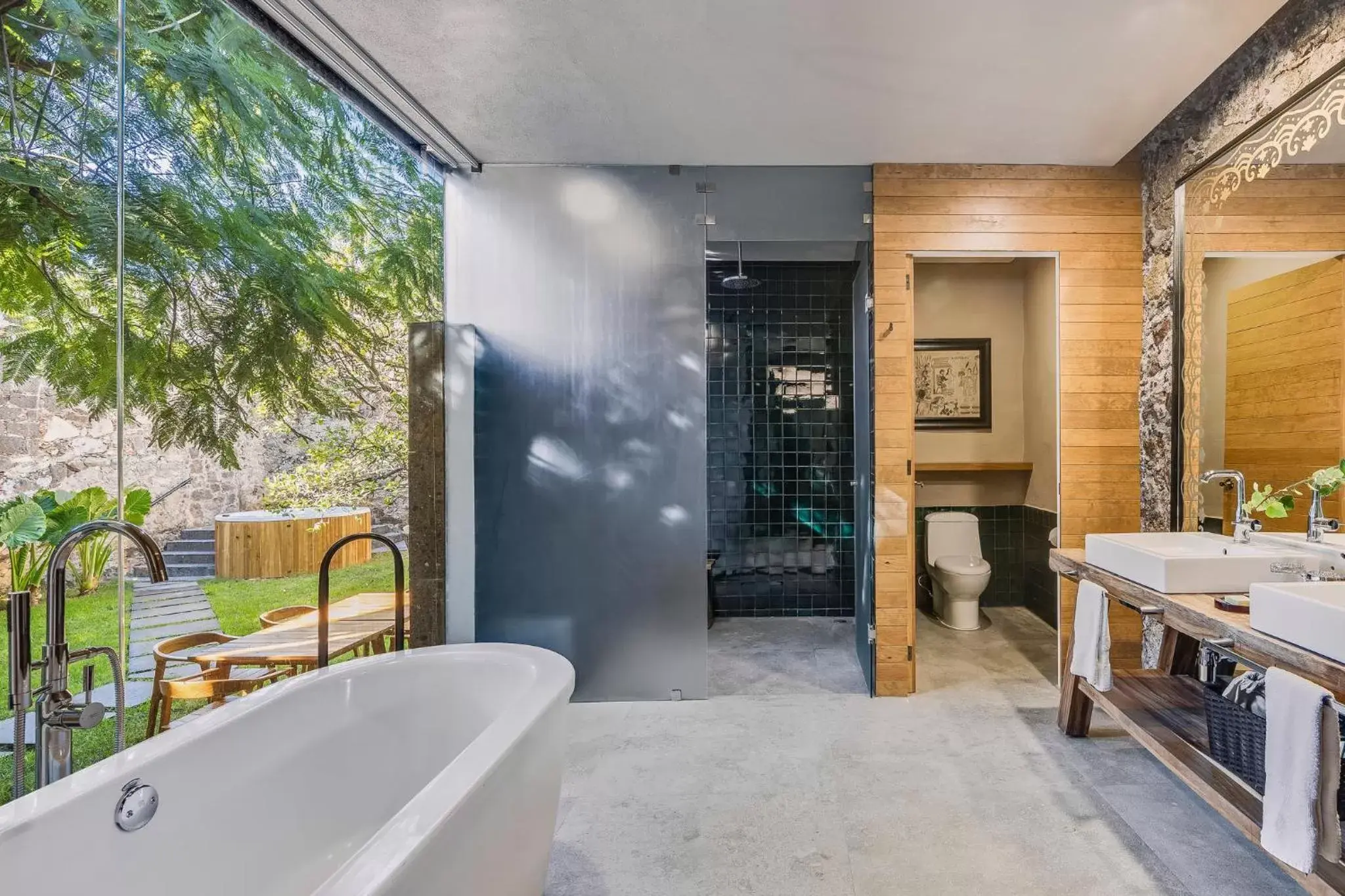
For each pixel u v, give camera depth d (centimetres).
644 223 297
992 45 205
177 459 334
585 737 256
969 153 287
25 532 215
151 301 316
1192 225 267
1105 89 232
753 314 434
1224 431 249
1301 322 211
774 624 420
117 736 133
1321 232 203
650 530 298
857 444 347
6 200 246
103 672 256
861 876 167
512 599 300
